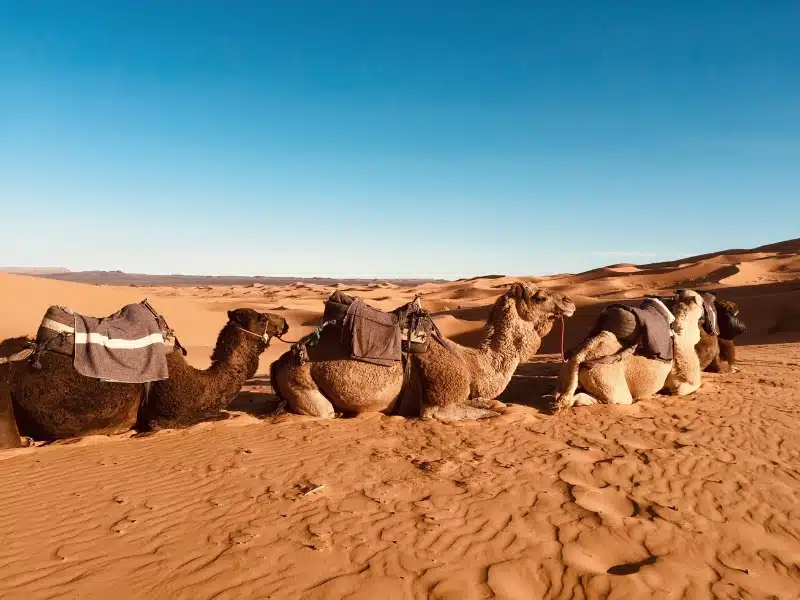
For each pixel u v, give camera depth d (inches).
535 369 520.4
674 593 147.6
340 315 314.2
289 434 283.4
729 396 380.5
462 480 221.0
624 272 3496.6
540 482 219.8
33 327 932.0
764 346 868.6
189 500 201.6
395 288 4510.3
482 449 260.8
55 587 145.2
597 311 1445.6
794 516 194.9
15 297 1061.1
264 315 309.3
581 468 235.0
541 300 331.9
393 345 311.0
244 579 149.6
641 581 151.8
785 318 1211.9
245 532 176.1
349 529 178.7
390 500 201.9
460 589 146.6
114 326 275.3
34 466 236.1
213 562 157.9
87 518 186.7
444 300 2650.1
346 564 157.8
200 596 141.8
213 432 287.4
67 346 262.8
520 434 285.4
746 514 195.0
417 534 175.9
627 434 285.6
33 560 159.3
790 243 4033.0
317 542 169.8
